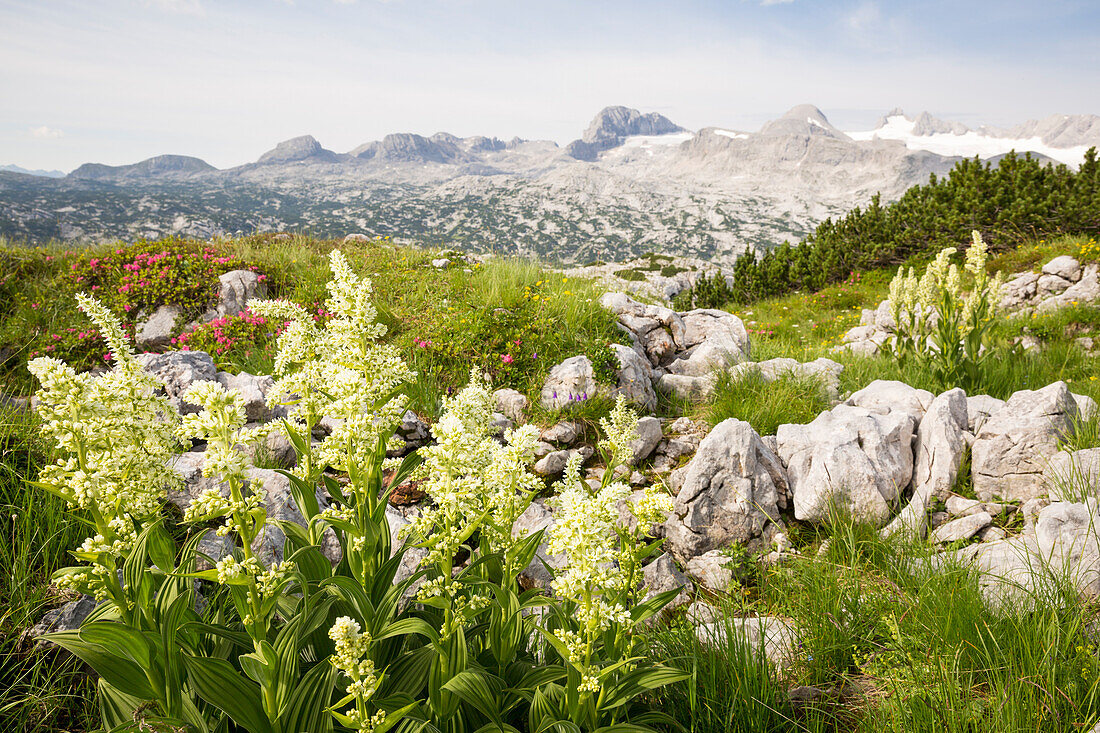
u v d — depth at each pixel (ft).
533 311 30.07
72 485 6.82
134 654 7.02
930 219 75.72
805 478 20.07
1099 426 20.49
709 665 11.48
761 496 18.86
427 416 23.12
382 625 8.21
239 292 34.76
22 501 13.48
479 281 36.99
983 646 11.42
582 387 25.48
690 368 31.37
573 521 7.43
